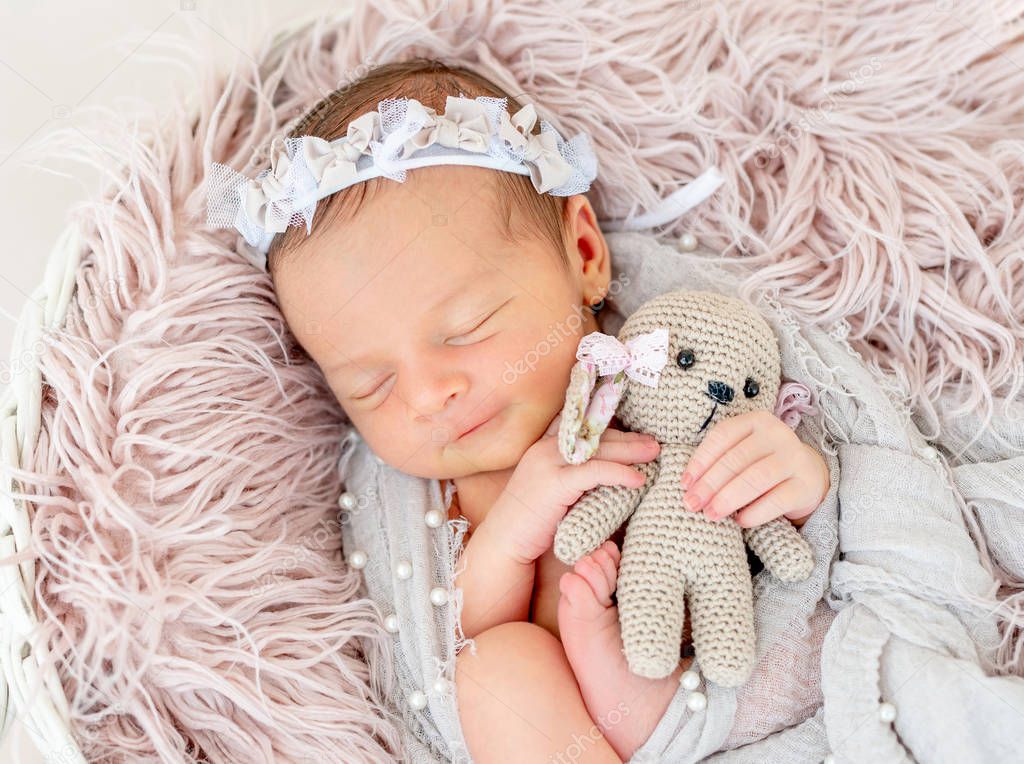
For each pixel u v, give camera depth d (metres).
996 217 1.59
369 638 1.46
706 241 1.70
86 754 1.27
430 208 1.37
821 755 1.27
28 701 1.24
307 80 1.75
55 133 1.56
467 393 1.36
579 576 1.28
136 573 1.29
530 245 1.41
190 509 1.38
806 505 1.31
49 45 1.97
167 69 1.90
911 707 1.20
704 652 1.24
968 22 1.63
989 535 1.40
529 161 1.43
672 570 1.25
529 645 1.33
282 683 1.36
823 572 1.35
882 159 1.61
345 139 1.40
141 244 1.47
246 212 1.44
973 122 1.66
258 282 1.55
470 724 1.31
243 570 1.39
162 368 1.42
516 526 1.34
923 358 1.56
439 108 1.47
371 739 1.37
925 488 1.36
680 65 1.72
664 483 1.30
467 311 1.35
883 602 1.29
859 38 1.69
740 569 1.27
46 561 1.29
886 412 1.43
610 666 1.27
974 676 1.18
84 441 1.37
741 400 1.33
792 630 1.32
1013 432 1.46
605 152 1.70
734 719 1.27
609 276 1.60
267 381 1.54
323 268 1.39
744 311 1.37
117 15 1.99
